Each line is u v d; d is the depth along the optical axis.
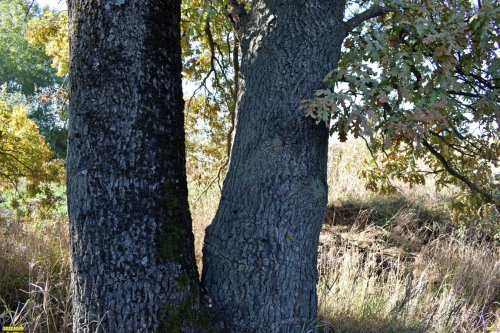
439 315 4.91
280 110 3.32
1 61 25.42
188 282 2.95
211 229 3.37
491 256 6.87
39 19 6.89
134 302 2.78
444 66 3.61
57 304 3.85
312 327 3.34
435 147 5.47
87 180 2.79
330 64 3.47
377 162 6.67
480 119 4.42
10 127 6.95
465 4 4.46
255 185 3.27
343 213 8.03
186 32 5.81
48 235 5.22
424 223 7.70
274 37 3.41
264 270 3.18
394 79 3.68
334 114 3.27
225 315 3.17
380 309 4.68
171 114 2.99
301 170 3.28
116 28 2.81
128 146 2.80
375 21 4.73
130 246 2.78
